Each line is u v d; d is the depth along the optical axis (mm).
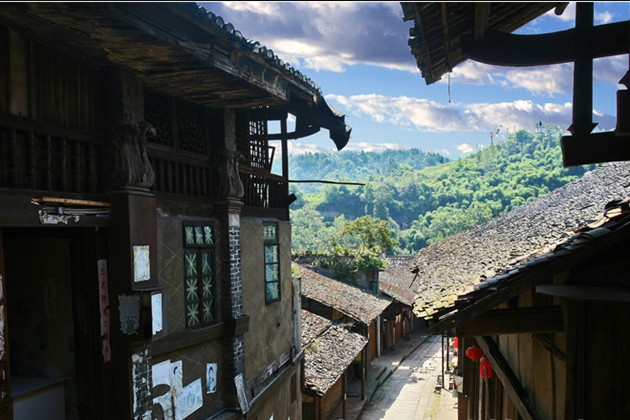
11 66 5527
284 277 12398
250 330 10422
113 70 6734
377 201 111688
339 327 22922
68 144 6340
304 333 20188
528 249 8867
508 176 117625
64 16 5043
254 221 10781
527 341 7699
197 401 8633
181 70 6734
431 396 24703
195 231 8641
